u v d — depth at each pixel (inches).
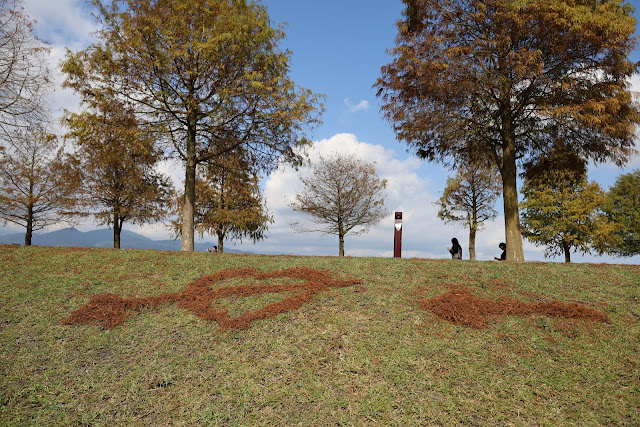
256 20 564.4
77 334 255.3
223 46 533.0
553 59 527.5
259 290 309.9
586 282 321.1
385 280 330.3
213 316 268.4
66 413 185.9
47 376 213.2
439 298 284.7
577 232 933.2
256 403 188.5
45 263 386.6
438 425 170.4
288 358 221.8
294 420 175.9
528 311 265.1
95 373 216.5
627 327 244.8
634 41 478.6
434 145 649.0
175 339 247.6
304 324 255.8
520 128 617.0
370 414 177.5
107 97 532.1
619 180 1251.2
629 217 1181.1
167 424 177.8
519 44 530.0
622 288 305.6
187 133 607.8
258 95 564.1
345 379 201.9
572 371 205.0
